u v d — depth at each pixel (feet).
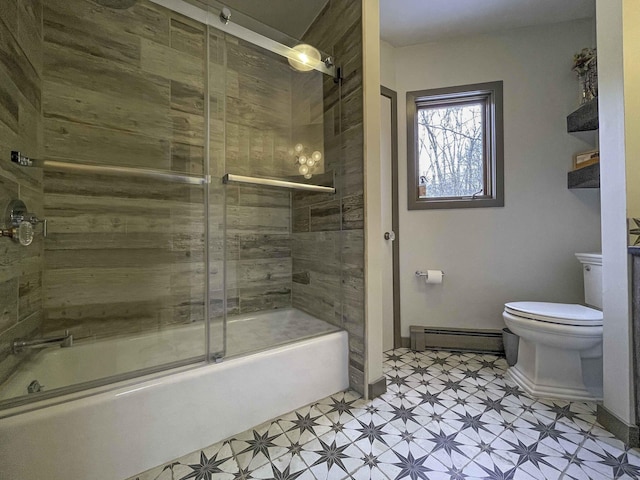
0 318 3.47
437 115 7.54
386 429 4.07
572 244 6.64
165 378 3.65
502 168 6.98
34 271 4.39
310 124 6.49
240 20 5.64
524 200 6.88
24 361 4.00
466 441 3.80
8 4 3.72
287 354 4.56
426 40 7.26
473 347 6.89
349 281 5.32
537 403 4.66
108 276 5.26
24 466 2.86
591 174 5.86
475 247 7.13
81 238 5.05
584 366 5.06
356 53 5.12
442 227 7.30
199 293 6.10
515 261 6.93
